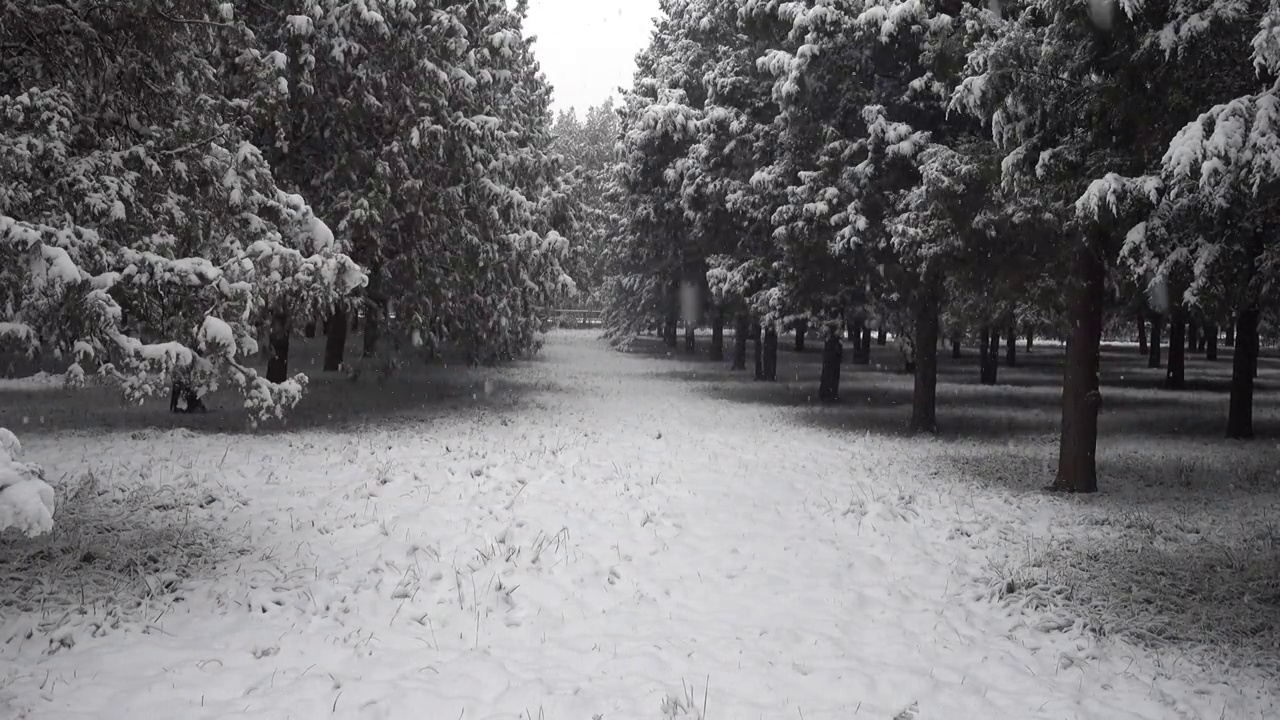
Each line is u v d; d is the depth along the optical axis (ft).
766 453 54.60
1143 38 33.58
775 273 79.51
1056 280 49.96
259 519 34.55
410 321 67.67
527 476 43.29
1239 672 23.30
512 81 84.53
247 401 35.14
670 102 99.04
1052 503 42.14
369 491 38.93
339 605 25.85
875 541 34.76
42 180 31.68
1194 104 33.91
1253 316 64.44
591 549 32.27
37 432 52.01
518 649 23.32
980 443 61.26
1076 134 38.45
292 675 21.07
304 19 55.93
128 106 37.19
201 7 39.14
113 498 36.60
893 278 63.98
